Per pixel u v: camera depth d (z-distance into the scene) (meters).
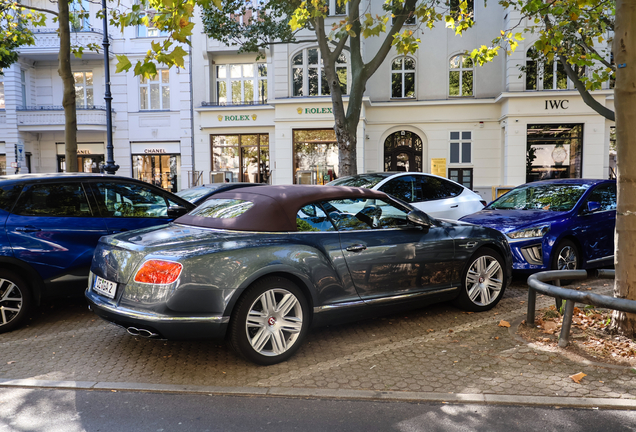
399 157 21.59
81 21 22.22
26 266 4.84
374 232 4.56
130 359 4.11
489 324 4.91
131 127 22.53
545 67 19.58
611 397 3.21
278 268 3.83
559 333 4.48
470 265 5.25
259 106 21.02
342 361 4.00
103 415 3.08
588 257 6.97
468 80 20.94
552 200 7.41
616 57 4.11
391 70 21.03
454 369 3.76
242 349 3.74
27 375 3.75
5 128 22.23
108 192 5.55
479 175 20.97
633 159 4.10
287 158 20.22
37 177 5.16
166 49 4.85
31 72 22.94
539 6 8.51
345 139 11.55
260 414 3.08
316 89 20.42
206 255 3.62
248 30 14.25
